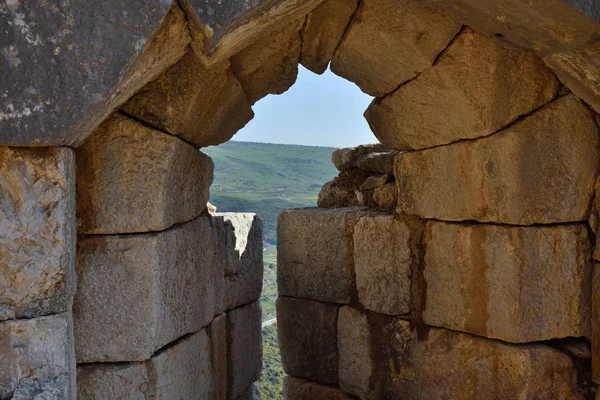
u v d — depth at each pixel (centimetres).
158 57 212
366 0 257
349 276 358
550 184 267
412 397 320
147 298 242
